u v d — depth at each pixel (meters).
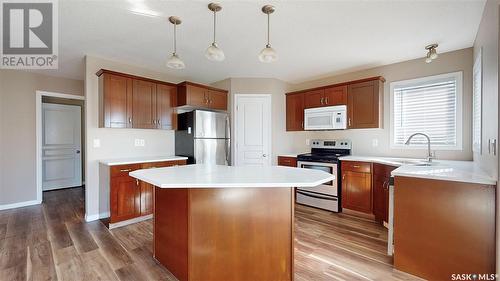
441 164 2.52
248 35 2.57
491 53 1.71
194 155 3.62
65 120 5.02
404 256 1.91
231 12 2.11
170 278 1.83
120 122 3.12
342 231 2.75
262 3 1.97
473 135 2.69
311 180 1.58
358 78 3.82
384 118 3.52
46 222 3.01
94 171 3.12
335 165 3.45
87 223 2.99
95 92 3.14
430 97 3.14
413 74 3.27
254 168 2.17
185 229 1.71
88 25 2.33
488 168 1.79
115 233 2.68
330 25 2.34
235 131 4.14
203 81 4.45
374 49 2.96
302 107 4.13
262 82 4.20
